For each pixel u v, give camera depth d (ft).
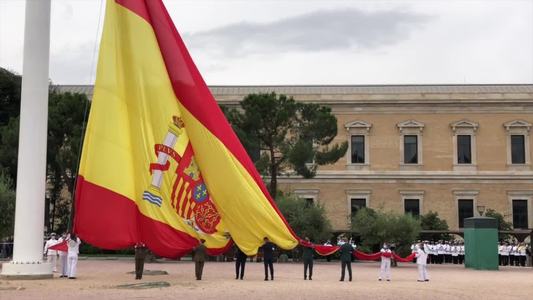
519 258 157.58
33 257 82.64
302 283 83.82
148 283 76.28
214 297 62.69
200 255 86.33
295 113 167.43
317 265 146.00
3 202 117.60
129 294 64.90
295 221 152.05
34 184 83.10
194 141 89.51
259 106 163.53
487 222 130.52
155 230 84.84
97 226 82.74
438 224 202.80
